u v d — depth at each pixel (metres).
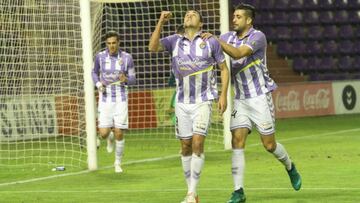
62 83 38.41
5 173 32.06
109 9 44.94
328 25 71.38
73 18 33.88
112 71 30.80
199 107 21.27
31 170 32.75
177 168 32.06
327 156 34.88
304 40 69.81
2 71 39.59
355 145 39.94
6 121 40.12
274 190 24.94
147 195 24.61
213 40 21.11
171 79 31.05
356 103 63.16
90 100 31.80
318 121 56.50
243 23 21.83
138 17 46.50
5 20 38.03
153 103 48.09
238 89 22.17
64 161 35.31
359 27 72.38
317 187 25.44
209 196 24.05
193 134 21.30
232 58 22.09
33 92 39.97
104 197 24.41
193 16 21.22
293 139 43.94
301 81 68.00
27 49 38.41
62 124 37.66
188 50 21.14
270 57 68.06
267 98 22.08
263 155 35.88
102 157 37.19
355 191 24.45
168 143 43.00
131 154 38.16
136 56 47.06
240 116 22.11
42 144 41.47
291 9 70.50
